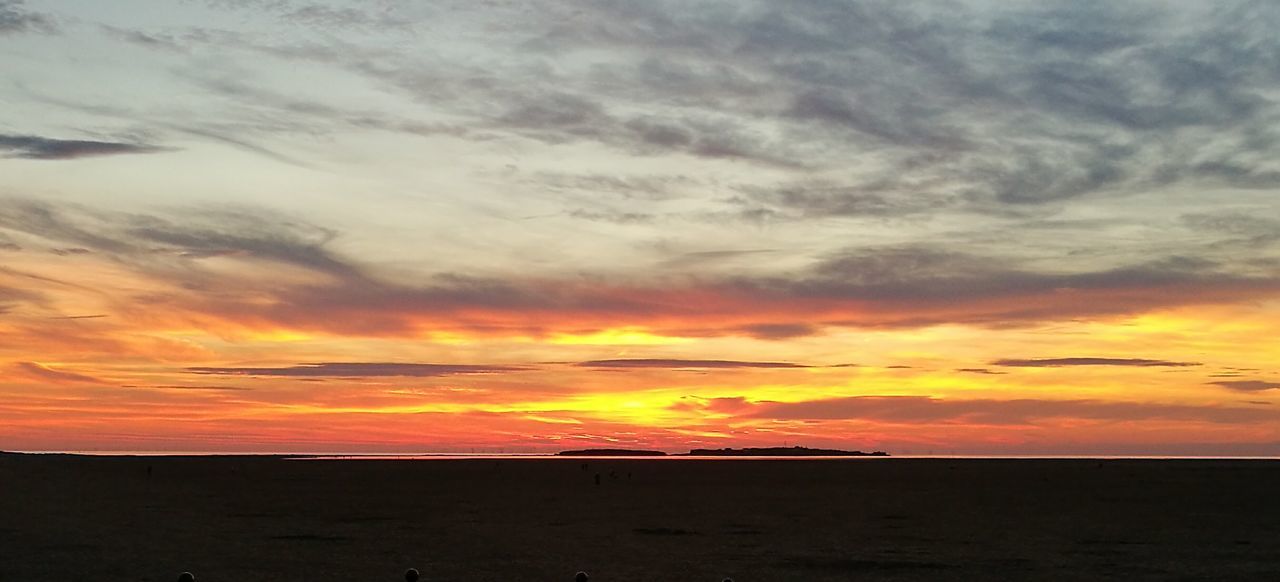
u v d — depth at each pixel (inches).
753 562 1840.6
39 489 3961.6
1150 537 2363.4
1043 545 2175.2
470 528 2534.5
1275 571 1760.6
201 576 1599.4
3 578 1555.1
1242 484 5506.9
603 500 3848.4
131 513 2945.4
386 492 4426.7
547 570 1704.0
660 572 1692.9
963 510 3307.1
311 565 1745.8
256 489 4618.6
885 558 1916.8
